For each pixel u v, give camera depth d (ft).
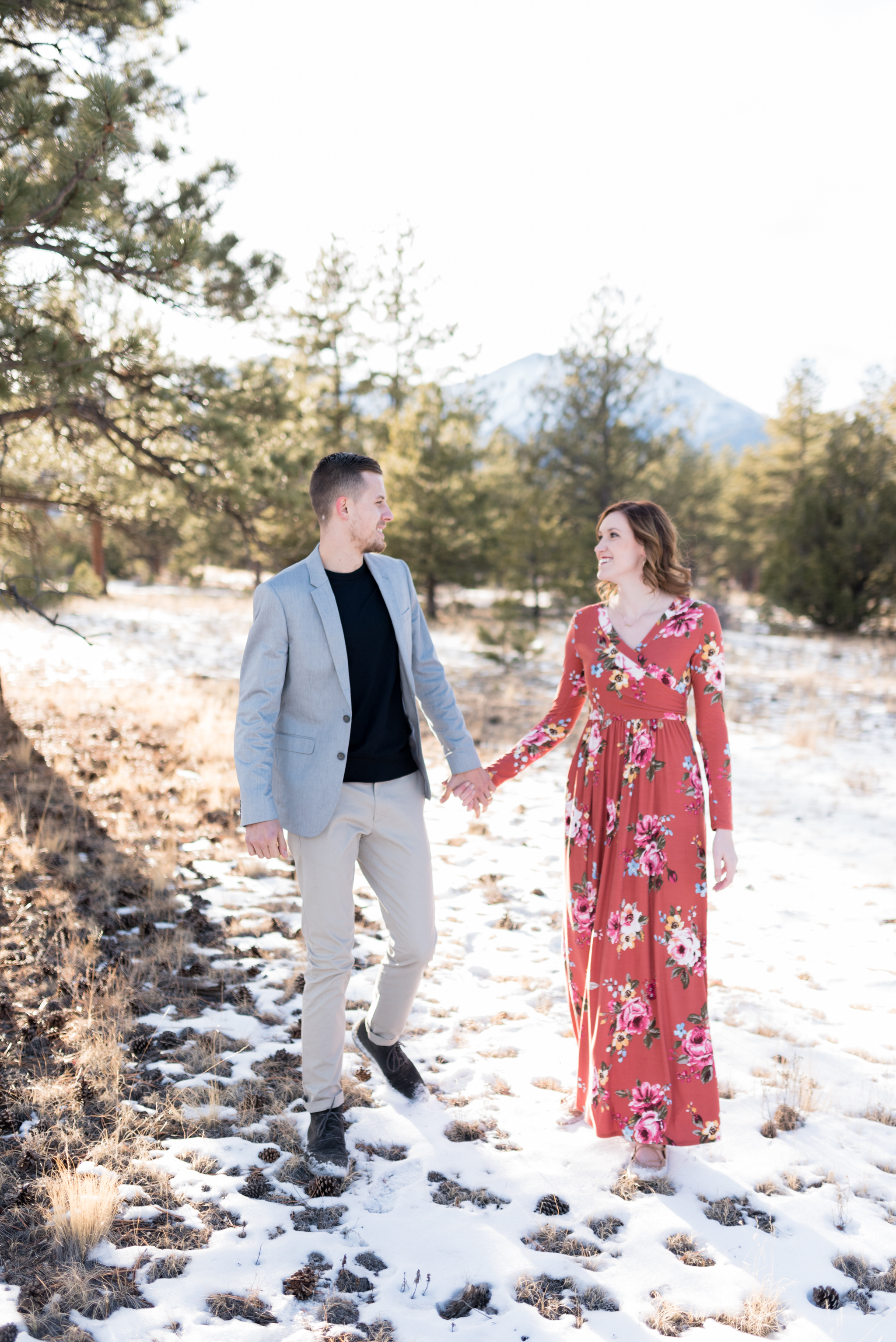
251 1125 8.16
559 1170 7.73
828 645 57.21
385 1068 8.86
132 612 64.85
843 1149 8.25
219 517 22.63
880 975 12.33
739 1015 10.96
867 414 67.41
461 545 60.95
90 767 21.17
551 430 59.57
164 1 19.42
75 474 24.03
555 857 17.26
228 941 12.32
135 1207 6.91
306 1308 5.99
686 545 8.59
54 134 15.07
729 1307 6.17
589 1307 6.14
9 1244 6.43
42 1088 8.34
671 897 7.97
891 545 61.57
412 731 8.20
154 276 16.39
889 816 21.08
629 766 8.20
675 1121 7.88
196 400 20.86
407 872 8.13
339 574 8.08
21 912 12.37
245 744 7.48
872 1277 6.55
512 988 11.50
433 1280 6.33
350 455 7.93
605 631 8.40
